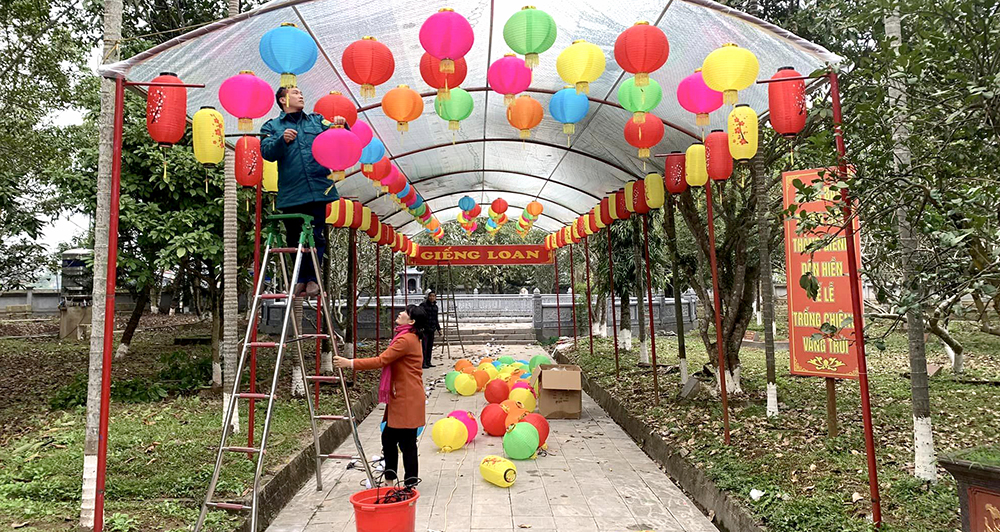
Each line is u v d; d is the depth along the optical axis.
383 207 12.14
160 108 4.25
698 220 8.11
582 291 21.19
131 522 3.97
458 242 31.12
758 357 12.24
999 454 3.05
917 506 4.02
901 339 12.98
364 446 7.25
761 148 6.50
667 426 6.89
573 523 4.79
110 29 4.33
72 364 11.27
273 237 4.60
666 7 4.90
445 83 4.80
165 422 6.70
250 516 4.25
